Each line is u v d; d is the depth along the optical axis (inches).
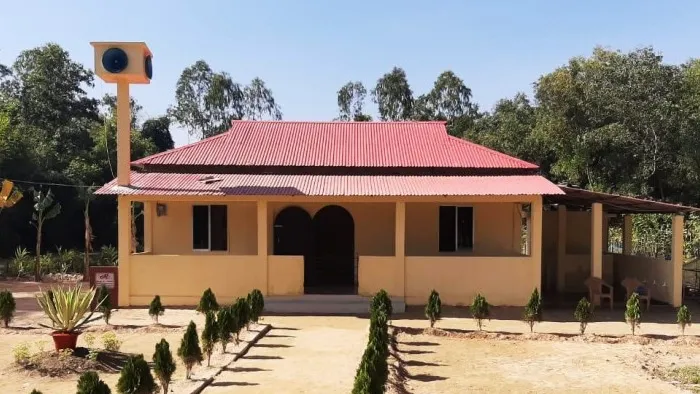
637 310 504.7
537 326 546.9
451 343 476.7
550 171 1419.8
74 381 344.8
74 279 990.4
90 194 1272.1
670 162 1112.8
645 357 437.4
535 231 627.5
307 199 616.7
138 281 628.7
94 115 1989.4
